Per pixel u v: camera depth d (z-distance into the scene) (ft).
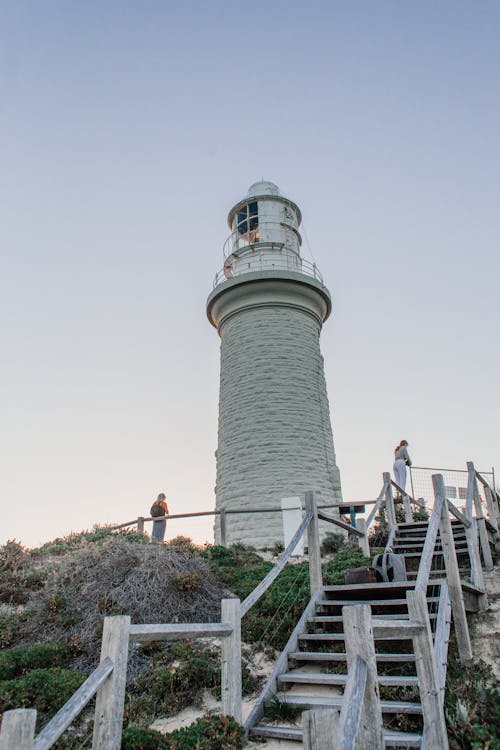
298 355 73.97
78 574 34.40
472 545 30.99
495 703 19.88
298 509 50.93
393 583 25.91
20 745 10.43
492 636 26.32
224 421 73.00
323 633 26.27
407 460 50.57
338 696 21.76
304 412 70.49
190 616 32.04
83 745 19.72
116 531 57.11
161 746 17.54
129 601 31.81
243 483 66.64
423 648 16.89
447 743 16.53
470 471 37.86
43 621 30.66
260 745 19.01
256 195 86.63
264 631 29.14
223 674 19.81
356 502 44.04
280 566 24.34
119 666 15.42
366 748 12.09
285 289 76.38
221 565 44.52
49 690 22.36
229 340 77.10
